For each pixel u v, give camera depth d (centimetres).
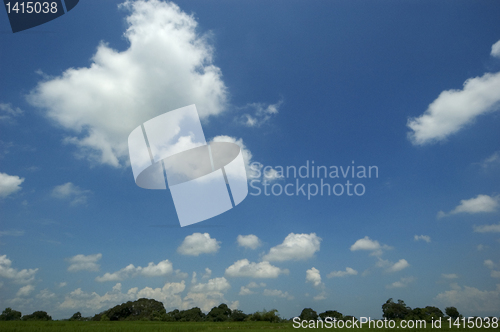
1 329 2620
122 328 2844
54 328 2750
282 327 3488
